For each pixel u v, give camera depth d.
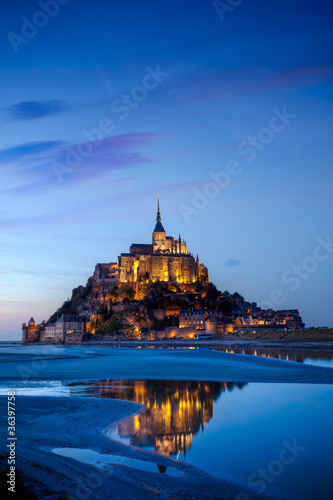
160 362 97.56
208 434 32.06
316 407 41.94
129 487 21.97
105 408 41.38
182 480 23.20
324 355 112.00
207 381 62.66
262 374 69.81
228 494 21.58
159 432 32.56
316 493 21.78
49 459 25.36
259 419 36.88
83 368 86.38
